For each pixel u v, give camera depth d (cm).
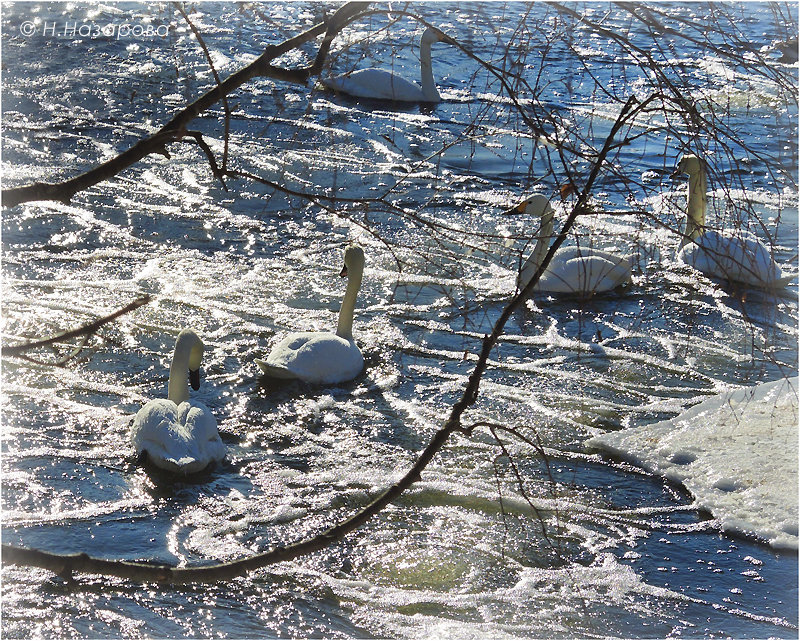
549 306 1567
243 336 1379
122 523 939
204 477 1030
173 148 2194
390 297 1556
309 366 1245
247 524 953
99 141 2170
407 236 1814
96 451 1059
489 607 856
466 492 1044
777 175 2080
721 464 1095
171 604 829
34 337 1308
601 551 955
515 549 949
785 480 1055
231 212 1866
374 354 1361
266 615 823
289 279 1598
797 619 866
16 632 773
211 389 1225
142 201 1884
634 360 1410
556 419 1227
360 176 2109
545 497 1045
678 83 477
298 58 2844
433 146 2352
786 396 1237
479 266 1697
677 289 1647
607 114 2344
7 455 1039
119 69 2695
